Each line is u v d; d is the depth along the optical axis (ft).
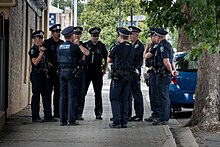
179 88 58.59
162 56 47.14
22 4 62.03
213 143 42.70
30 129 45.73
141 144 39.70
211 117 47.50
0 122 44.14
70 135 42.93
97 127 47.29
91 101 74.43
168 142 40.52
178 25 32.73
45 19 97.50
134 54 47.57
